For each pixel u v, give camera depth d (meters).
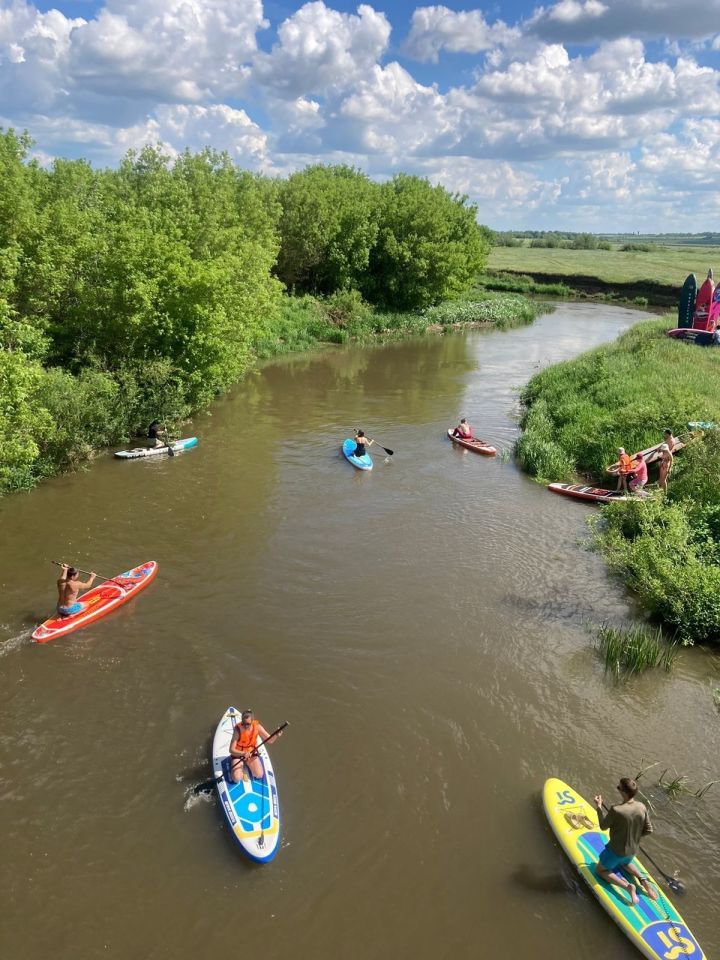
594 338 52.31
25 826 9.13
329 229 53.72
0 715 11.15
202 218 30.66
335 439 26.22
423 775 10.12
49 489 20.34
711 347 34.69
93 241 24.06
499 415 30.42
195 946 7.67
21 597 14.50
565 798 9.54
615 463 21.16
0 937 7.71
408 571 16.05
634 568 15.30
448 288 61.56
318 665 12.55
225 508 19.36
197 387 27.95
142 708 11.41
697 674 12.52
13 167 22.80
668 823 9.35
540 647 13.24
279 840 8.95
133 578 15.12
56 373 22.48
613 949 7.72
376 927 7.91
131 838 8.99
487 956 7.60
